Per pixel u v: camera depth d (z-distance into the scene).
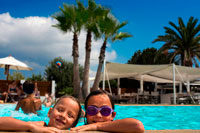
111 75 15.81
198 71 14.46
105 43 15.02
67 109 1.71
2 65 15.81
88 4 14.55
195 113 7.42
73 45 14.95
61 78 23.56
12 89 12.68
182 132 1.49
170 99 16.92
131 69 13.92
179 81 19.05
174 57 27.02
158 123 5.08
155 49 30.02
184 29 24.75
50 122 1.71
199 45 25.17
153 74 17.41
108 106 1.91
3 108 7.24
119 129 1.46
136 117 6.27
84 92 14.87
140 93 17.67
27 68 16.47
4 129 1.43
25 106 4.97
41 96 14.42
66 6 14.12
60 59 24.41
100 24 14.17
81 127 1.57
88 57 15.16
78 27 14.48
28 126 1.41
